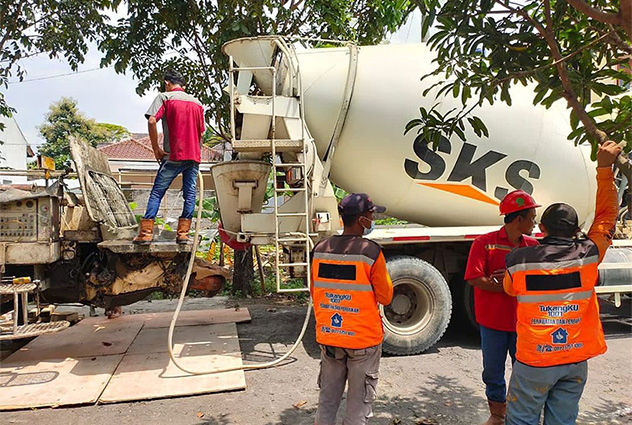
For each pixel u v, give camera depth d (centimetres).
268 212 570
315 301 301
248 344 589
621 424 371
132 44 810
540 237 602
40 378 463
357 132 573
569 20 311
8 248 481
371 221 305
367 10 869
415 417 383
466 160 588
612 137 288
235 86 575
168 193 1328
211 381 454
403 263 545
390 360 529
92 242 539
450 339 616
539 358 256
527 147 591
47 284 526
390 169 589
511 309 331
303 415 391
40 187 568
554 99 303
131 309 807
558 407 264
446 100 573
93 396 420
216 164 540
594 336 260
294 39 573
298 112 540
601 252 264
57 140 4050
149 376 467
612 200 266
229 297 897
